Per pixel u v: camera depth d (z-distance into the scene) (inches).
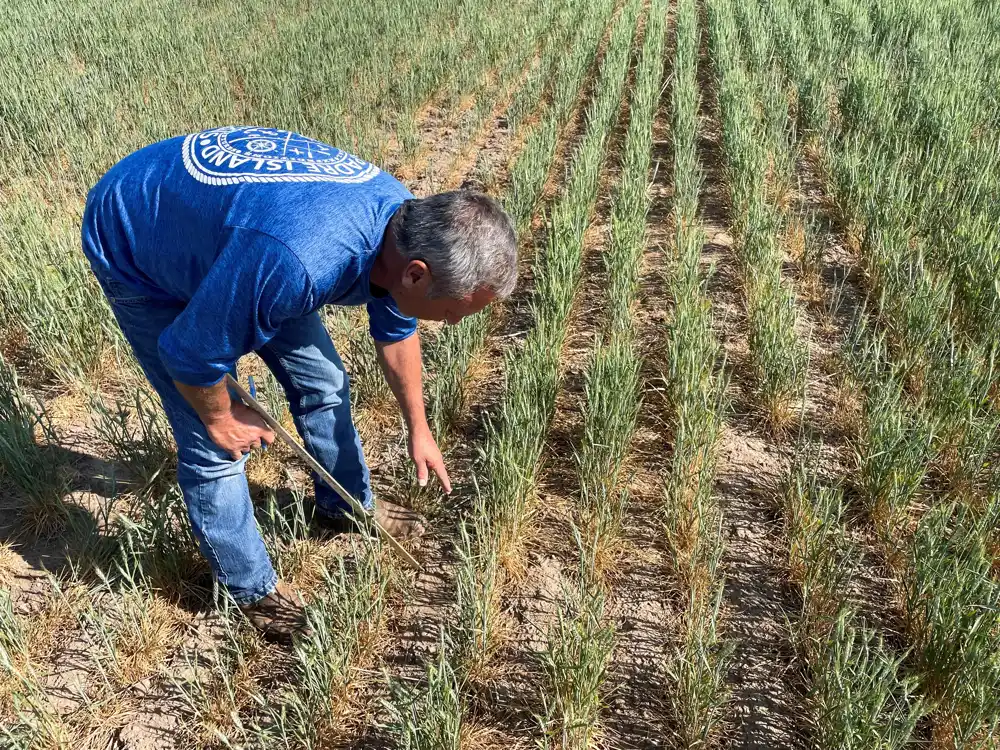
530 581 111.7
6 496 123.1
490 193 242.5
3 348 159.8
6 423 123.0
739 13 442.9
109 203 76.1
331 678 90.5
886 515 117.5
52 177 250.1
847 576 106.9
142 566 105.3
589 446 127.7
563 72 333.4
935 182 209.5
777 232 205.0
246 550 94.9
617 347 138.5
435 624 104.1
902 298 161.9
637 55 394.0
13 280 163.6
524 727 91.4
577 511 123.6
